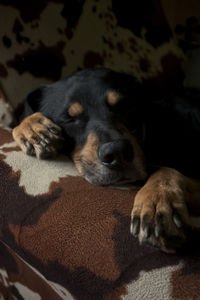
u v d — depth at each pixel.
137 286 0.43
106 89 0.68
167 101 0.83
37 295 0.61
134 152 0.60
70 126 0.67
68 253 0.47
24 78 0.78
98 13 0.90
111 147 0.57
